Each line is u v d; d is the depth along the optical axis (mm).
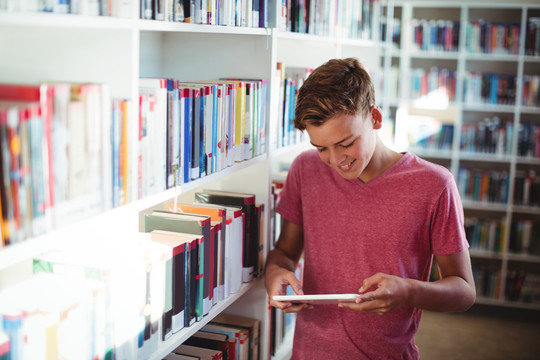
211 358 1728
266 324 2055
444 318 4582
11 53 1108
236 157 1785
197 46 1987
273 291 1652
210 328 1930
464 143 4805
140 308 1298
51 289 1152
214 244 1642
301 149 2793
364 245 1644
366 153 1521
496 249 4789
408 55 4828
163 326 1419
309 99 1468
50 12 979
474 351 3996
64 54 1164
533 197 4699
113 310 1229
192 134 1501
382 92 4941
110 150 1149
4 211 913
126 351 1277
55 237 1005
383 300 1452
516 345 4129
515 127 4656
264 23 1878
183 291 1489
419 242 1633
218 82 1750
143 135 1271
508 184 4719
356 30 2881
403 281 1490
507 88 4676
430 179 1577
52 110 990
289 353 2271
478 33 4691
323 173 1708
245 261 1872
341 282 1684
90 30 1171
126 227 1272
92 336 1169
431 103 4832
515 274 4719
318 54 2754
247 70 1954
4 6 886
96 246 1295
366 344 1666
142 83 1328
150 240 1465
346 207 1661
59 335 1087
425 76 4828
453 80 4785
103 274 1188
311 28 2311
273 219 2135
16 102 995
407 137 4902
